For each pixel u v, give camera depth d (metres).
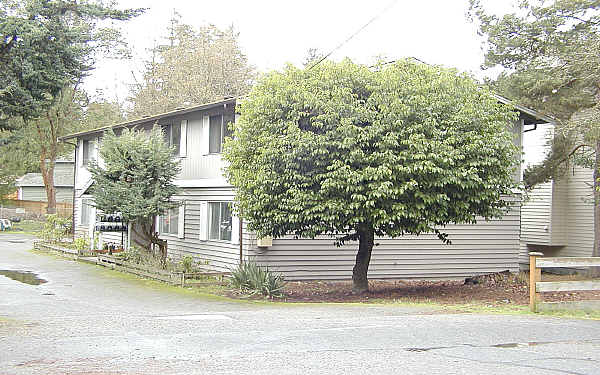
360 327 10.11
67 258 26.73
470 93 15.62
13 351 8.32
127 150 21.12
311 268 20.28
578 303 11.99
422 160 14.13
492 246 22.41
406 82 15.22
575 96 20.27
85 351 8.30
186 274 18.56
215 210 21.89
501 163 15.30
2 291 16.69
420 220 15.13
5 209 56.22
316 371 7.04
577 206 26.72
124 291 17.28
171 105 51.81
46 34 20.70
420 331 9.62
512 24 22.95
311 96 14.64
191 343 8.83
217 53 52.19
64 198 60.69
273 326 10.40
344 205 14.26
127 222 21.92
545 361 7.48
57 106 47.88
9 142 25.55
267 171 14.91
